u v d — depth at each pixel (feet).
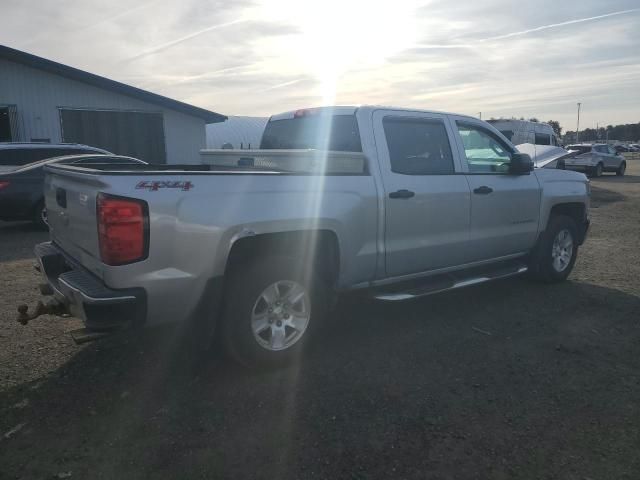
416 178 15.70
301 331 13.56
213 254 11.81
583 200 21.76
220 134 103.19
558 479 9.15
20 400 11.66
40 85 57.26
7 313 17.25
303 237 13.42
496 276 17.89
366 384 12.55
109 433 10.43
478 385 12.54
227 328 12.53
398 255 15.42
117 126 62.28
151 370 13.21
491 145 18.93
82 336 11.38
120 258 10.87
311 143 16.98
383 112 15.57
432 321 16.96
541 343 15.16
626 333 15.98
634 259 26.43
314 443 10.13
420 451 9.92
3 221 36.73
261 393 12.09
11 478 9.04
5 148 37.01
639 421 11.03
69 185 12.83
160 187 11.23
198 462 9.52
